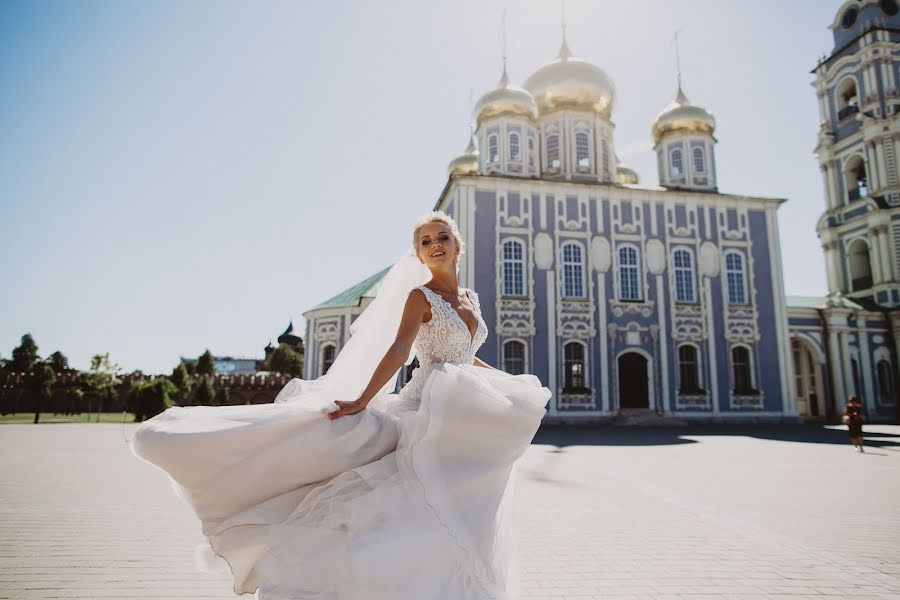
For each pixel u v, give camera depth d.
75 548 5.23
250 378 41.41
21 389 40.44
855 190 38.34
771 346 29.36
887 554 5.29
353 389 2.87
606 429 23.64
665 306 28.56
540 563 4.89
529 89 33.16
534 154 30.70
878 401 33.59
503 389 2.51
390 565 2.12
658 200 29.56
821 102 40.09
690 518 6.75
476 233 27.34
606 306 27.92
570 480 9.62
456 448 2.34
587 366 27.11
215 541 2.23
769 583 4.41
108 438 18.22
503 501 2.62
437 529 2.22
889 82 36.34
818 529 6.28
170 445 2.14
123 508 7.11
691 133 32.47
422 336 2.71
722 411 27.98
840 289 37.97
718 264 29.53
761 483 9.45
